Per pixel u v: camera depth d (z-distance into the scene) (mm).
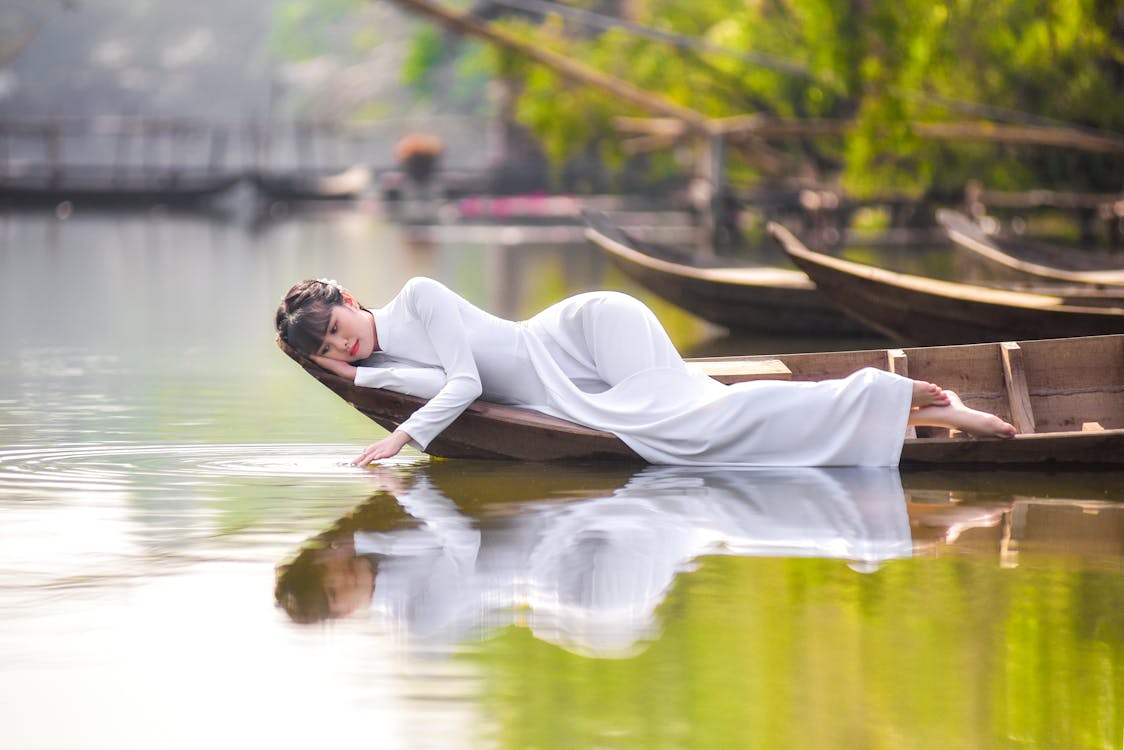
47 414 12672
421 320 10258
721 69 55375
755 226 46219
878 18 38156
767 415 9992
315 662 5859
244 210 68750
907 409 9938
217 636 6184
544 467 10125
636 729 5180
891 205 46250
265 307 24844
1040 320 14047
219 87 131750
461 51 106125
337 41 133625
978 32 43531
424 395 10203
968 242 20359
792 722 5227
